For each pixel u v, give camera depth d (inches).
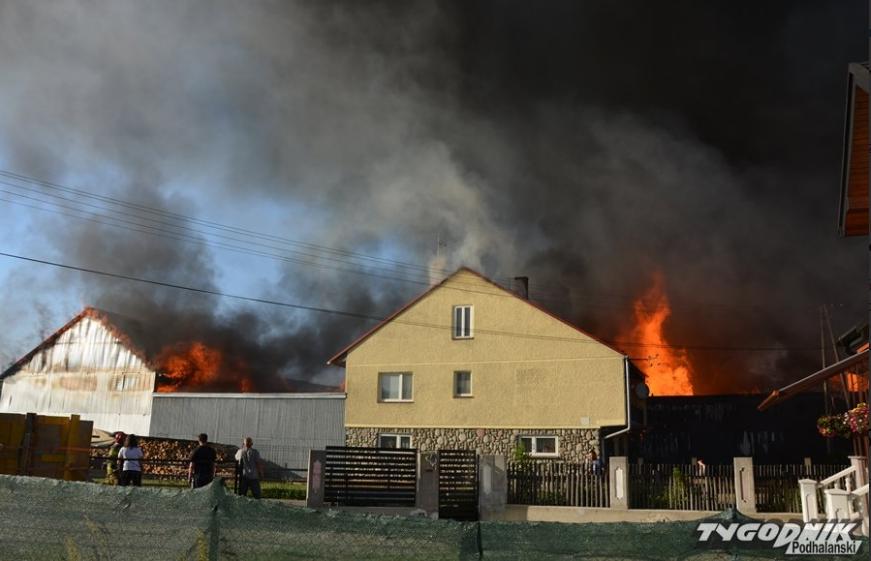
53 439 693.9
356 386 1175.6
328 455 734.5
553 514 698.8
